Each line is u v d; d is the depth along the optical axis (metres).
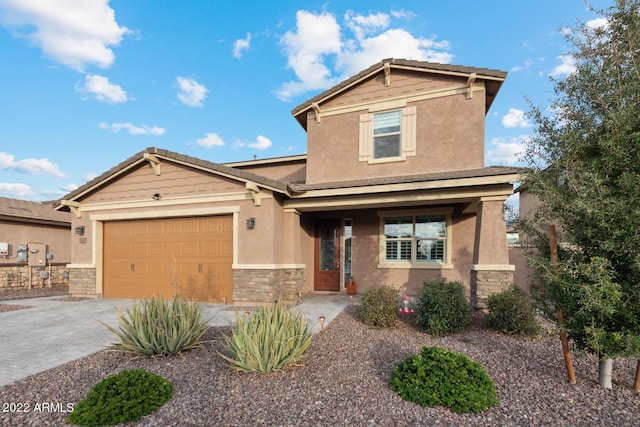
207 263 9.74
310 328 6.47
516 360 4.85
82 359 5.11
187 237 10.01
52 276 15.41
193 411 3.44
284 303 9.23
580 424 3.15
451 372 3.67
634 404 3.53
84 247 10.95
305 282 10.98
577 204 3.46
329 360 4.90
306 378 4.26
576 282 3.71
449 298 6.31
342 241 11.56
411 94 9.88
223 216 9.66
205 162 9.34
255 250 9.02
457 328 6.28
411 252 10.78
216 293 9.59
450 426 3.12
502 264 7.60
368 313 6.75
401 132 9.94
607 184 3.55
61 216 16.48
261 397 3.74
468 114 9.27
